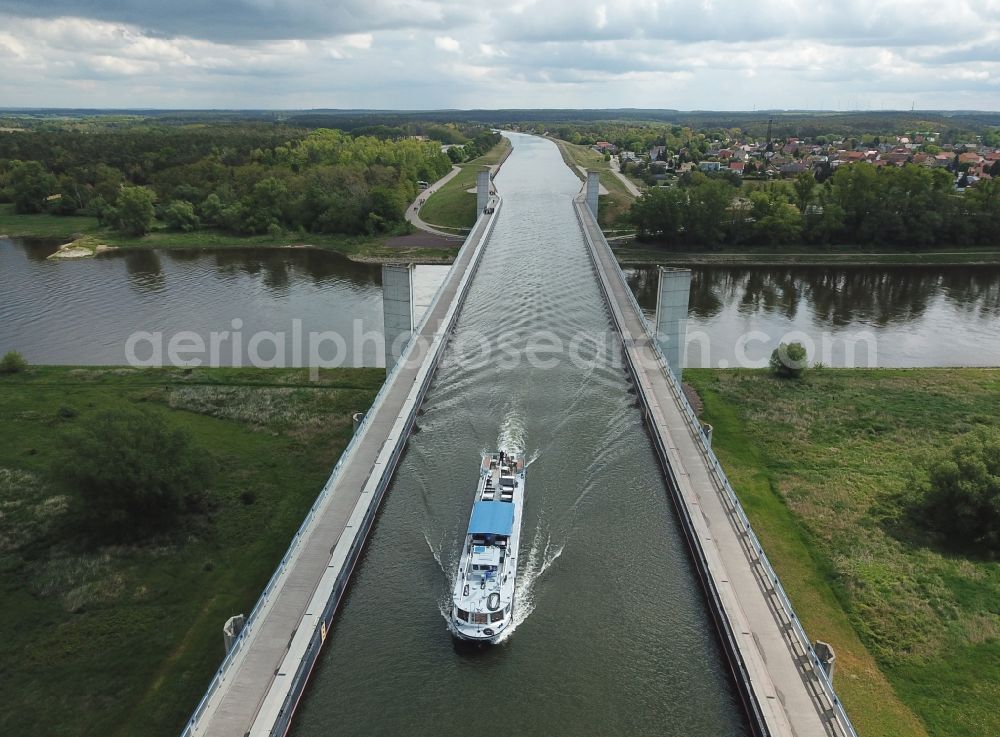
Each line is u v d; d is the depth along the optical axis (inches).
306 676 1536.7
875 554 2092.8
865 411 3080.7
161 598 1937.7
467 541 1895.9
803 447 2755.9
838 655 1734.7
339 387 3326.8
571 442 2518.5
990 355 4010.8
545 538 2017.7
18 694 1636.3
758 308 4965.6
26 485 2470.5
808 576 2015.3
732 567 1795.0
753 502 2373.3
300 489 2443.4
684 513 2042.3
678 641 1663.4
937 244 6712.6
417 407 2711.6
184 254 6697.8
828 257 6427.2
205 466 2297.0
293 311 4702.3
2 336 4232.3
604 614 1743.4
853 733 1338.6
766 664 1504.7
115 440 2151.8
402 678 1561.3
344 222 7209.6
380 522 2091.5
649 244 6781.5
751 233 6683.1
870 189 6663.4
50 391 3282.5
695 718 1470.2
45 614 1878.7
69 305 4877.0
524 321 3754.9
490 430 2593.5
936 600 1892.2
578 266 4911.4
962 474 2165.4
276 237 7145.7
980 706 1587.1
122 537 2176.4
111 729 1544.0
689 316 4741.6
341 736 1424.7
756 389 3341.5
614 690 1531.7
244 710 1405.0
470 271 4517.7
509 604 1708.9
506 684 1544.0
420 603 1781.5
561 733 1432.1
